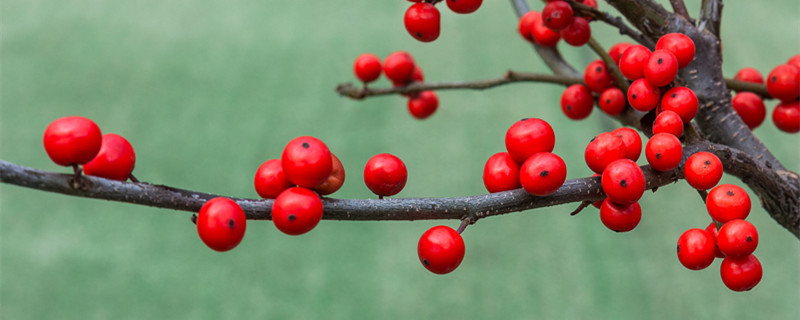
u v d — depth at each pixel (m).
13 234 1.05
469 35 1.55
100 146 0.29
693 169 0.31
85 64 1.48
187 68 1.46
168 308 0.92
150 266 0.99
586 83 0.36
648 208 1.06
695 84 0.35
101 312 0.92
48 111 1.33
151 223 1.08
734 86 0.37
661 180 0.31
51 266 0.99
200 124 1.28
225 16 1.69
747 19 1.48
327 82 1.39
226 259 1.01
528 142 0.31
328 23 1.62
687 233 0.31
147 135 1.26
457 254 0.31
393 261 0.99
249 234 1.06
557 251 0.99
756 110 0.37
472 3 0.33
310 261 1.00
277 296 0.94
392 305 0.92
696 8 1.31
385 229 1.06
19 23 1.66
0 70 1.47
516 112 1.29
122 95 1.38
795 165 1.10
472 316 0.90
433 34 0.33
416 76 0.43
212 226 0.29
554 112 1.28
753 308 0.90
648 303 0.91
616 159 0.31
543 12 0.35
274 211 0.30
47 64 1.49
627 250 0.99
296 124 1.28
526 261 0.98
